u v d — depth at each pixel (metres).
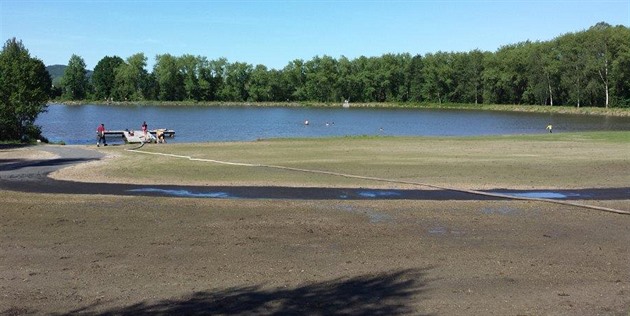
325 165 25.42
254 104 157.88
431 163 25.97
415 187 19.88
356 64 159.75
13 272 10.66
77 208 16.38
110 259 11.45
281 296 9.37
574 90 110.88
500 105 132.12
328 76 157.62
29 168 25.03
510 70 127.25
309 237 13.12
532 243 12.72
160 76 157.12
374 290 9.66
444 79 145.00
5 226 14.27
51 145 40.22
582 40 110.75
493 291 9.60
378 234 13.42
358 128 72.00
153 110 126.19
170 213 15.68
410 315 8.54
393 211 15.94
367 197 18.17
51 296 9.39
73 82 168.25
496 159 27.45
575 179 21.45
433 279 10.21
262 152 31.86
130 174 22.94
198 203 17.02
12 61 43.56
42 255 11.74
